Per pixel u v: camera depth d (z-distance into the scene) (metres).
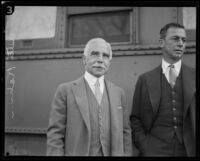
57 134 1.47
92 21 1.88
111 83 1.60
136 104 1.60
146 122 1.55
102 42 1.55
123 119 1.56
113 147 1.44
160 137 1.50
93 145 1.45
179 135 1.47
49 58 1.86
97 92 1.53
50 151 1.43
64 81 1.82
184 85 1.50
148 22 1.77
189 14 1.71
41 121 1.82
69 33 1.91
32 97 1.86
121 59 1.75
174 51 1.53
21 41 1.94
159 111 1.52
